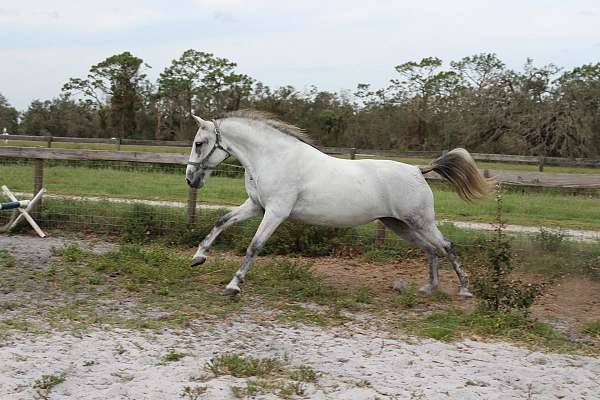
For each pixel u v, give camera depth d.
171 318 6.10
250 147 7.09
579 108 31.62
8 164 20.48
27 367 4.61
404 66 46.12
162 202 12.98
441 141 39.91
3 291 6.84
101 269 7.90
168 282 7.42
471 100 34.94
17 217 10.65
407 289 7.64
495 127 34.50
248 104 32.53
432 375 4.86
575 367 5.30
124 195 14.15
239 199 14.07
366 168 7.21
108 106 54.75
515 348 5.72
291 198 6.98
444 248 7.42
